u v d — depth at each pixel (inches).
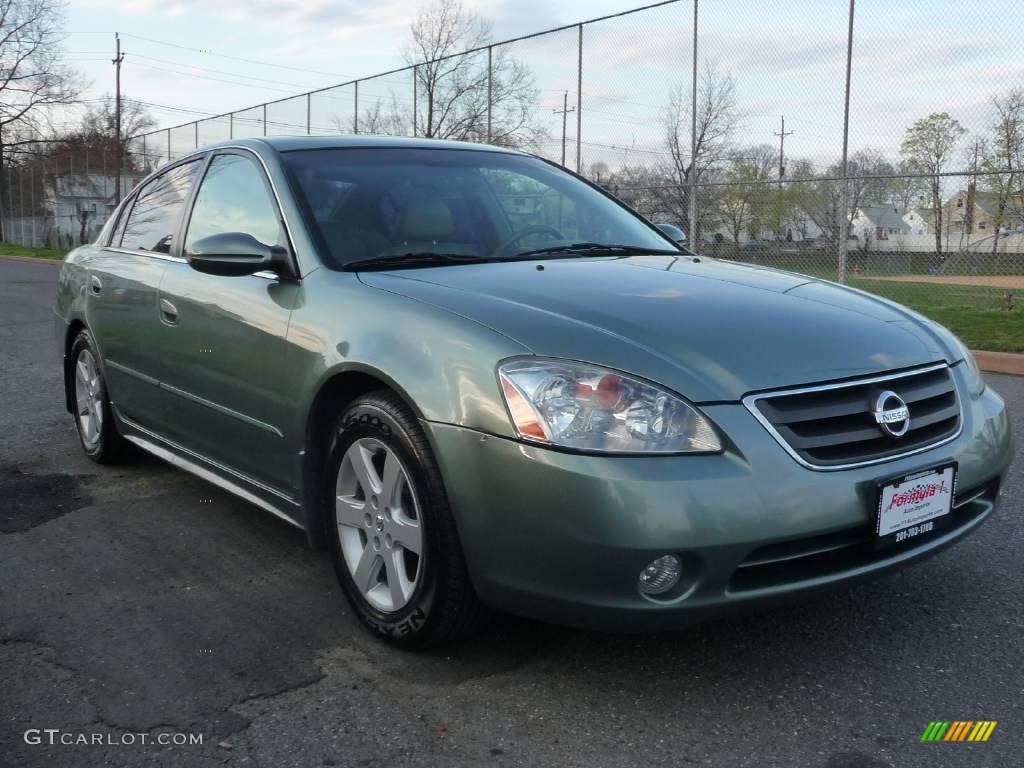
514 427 91.4
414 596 102.3
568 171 168.9
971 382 113.7
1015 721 92.0
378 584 110.3
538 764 85.9
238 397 129.0
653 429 89.1
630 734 90.4
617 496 86.4
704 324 101.7
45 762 86.8
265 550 140.4
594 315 101.7
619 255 139.2
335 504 113.7
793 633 111.3
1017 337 329.4
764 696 97.2
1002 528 145.6
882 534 94.9
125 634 113.0
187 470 150.8
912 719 92.6
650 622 88.9
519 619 114.9
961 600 120.0
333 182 135.3
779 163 481.7
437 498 97.5
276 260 123.5
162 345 147.9
